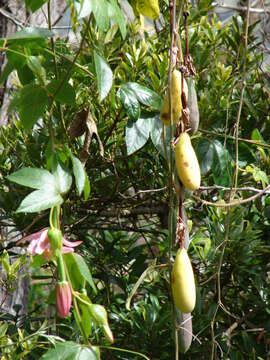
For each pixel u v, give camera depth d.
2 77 1.29
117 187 1.81
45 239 1.13
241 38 1.87
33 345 1.41
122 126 1.77
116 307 1.86
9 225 1.86
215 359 1.62
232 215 1.71
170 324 1.66
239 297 1.81
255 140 1.79
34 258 1.19
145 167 1.86
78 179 1.21
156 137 1.52
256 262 1.79
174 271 1.10
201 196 1.86
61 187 1.16
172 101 1.16
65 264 1.13
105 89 1.23
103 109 1.76
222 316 1.80
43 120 1.76
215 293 1.76
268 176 1.83
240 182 1.81
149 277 1.64
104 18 1.16
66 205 1.82
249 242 1.70
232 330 1.77
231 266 1.75
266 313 1.76
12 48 1.26
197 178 1.10
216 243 1.71
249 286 1.80
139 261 1.89
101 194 1.86
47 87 1.25
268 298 1.72
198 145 1.65
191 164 1.10
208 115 1.79
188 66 1.21
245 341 1.68
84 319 1.15
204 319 1.68
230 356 1.67
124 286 1.87
